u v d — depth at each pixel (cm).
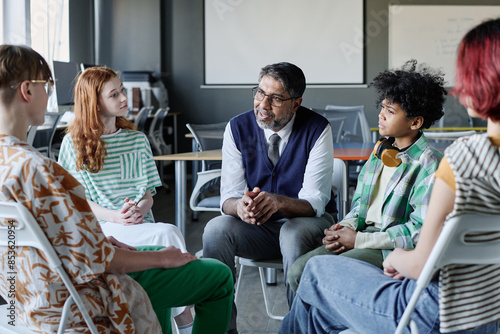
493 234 114
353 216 194
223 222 210
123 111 220
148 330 137
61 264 124
